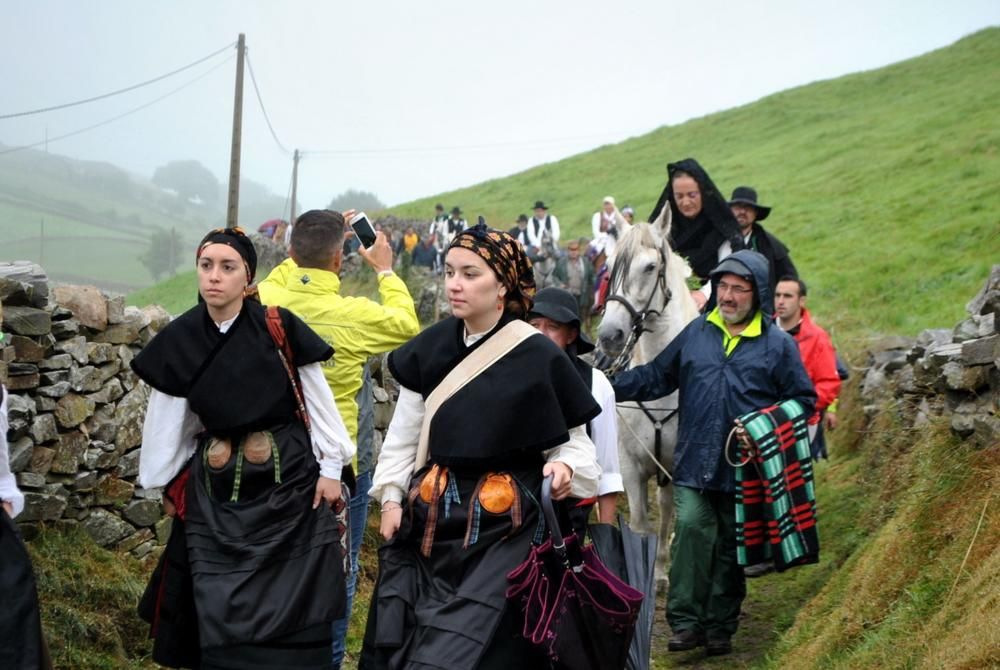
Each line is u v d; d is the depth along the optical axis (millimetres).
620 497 8750
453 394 3506
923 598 4422
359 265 20891
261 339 3754
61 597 4750
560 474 3428
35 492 4984
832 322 15234
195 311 3797
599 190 41750
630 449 6699
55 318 5148
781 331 5875
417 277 19484
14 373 4871
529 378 3467
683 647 5828
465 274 3500
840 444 9352
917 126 33281
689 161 7402
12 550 3504
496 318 3588
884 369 9023
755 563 5586
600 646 3432
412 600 3471
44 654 3492
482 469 3486
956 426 5375
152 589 3842
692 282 7512
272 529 3648
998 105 32562
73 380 5172
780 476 5527
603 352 6641
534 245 20844
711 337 5930
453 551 3428
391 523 3559
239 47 20719
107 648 4652
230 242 3750
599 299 7668
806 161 33625
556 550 3363
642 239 6625
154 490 5602
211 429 3732
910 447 6781
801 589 6594
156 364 3725
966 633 3730
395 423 3686
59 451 5125
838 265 19531
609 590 3504
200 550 3637
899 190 25094
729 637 5785
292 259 4590
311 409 3816
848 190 26984
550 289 4352
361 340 4449
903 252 18906
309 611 3641
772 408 5633
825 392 7477
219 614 3525
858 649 4496
